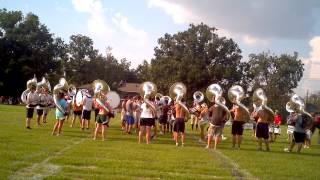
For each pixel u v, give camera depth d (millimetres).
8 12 91375
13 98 89500
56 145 16172
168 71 93062
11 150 14031
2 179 9734
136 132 26000
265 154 18234
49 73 97812
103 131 19703
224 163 14422
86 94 24734
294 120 20844
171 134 26656
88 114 24781
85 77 133875
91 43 135875
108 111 19609
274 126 27453
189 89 91188
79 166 12141
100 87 19672
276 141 27797
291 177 12461
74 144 17000
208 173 12266
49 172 10984
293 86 117750
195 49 94750
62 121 20344
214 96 19438
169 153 16078
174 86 20062
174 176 11344
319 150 22734
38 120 25172
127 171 11641
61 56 99812
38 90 25328
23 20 92938
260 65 118938
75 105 26375
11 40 88625
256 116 21266
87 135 21531
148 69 99375
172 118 27000
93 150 15430
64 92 21141
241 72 96625
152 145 18734
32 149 14578
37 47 93938
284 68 116312
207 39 94250
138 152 15688
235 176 12055
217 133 19156
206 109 23922
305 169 14281
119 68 139500
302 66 118375
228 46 95375
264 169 13625
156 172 11773
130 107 24594
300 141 20125
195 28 95562
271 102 100500
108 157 14000
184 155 15812
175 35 96750
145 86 19688
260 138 20109
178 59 94500
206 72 90438
